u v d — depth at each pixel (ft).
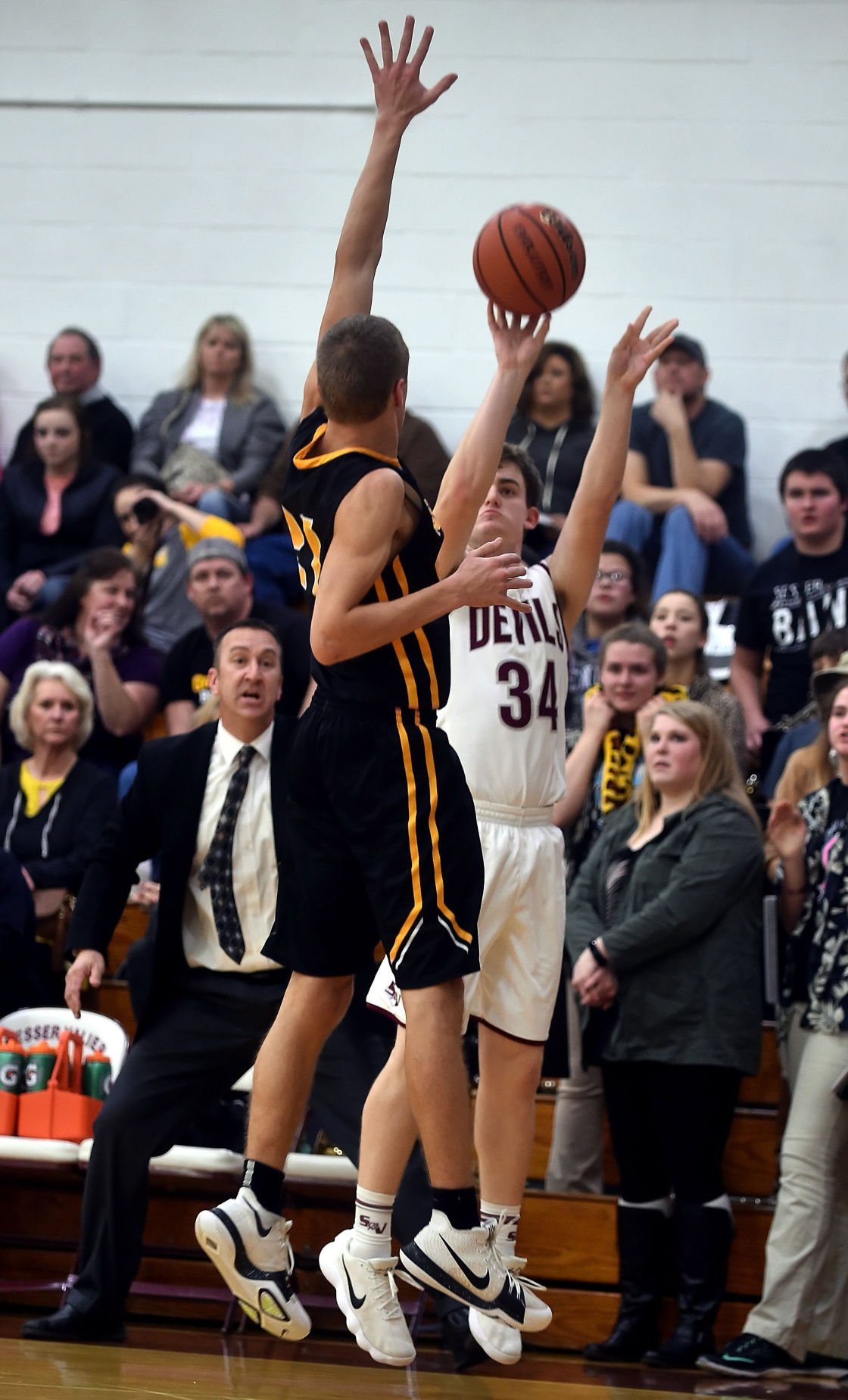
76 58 65.62
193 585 47.57
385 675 21.39
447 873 21.07
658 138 61.62
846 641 42.70
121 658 51.19
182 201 64.64
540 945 25.23
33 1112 35.01
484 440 23.85
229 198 64.39
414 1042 20.86
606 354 60.95
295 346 63.52
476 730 25.38
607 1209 34.45
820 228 60.54
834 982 32.58
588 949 34.01
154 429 60.39
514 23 62.95
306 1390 23.79
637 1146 33.58
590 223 61.67
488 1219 24.80
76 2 65.82
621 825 37.14
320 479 21.01
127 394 64.08
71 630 51.26
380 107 24.70
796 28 61.26
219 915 33.47
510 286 24.23
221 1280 35.88
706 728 35.88
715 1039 32.96
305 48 64.49
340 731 21.42
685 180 61.31
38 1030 36.70
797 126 60.95
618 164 61.77
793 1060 33.65
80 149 65.31
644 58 61.98
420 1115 20.90
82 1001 42.04
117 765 49.70
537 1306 23.48
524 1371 30.19
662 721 36.01
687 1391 29.14
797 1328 31.17
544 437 56.39
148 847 35.24
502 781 25.26
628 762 40.45
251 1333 33.65
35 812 44.29
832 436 59.57
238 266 64.18
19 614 55.98
